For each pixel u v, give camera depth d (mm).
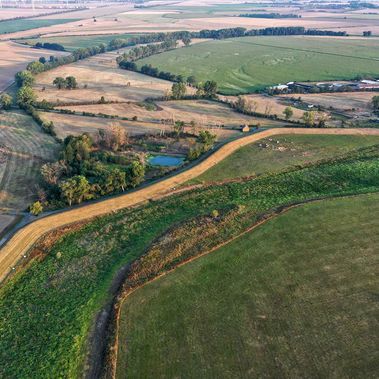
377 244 69125
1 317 57250
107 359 49375
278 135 123062
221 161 106562
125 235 75562
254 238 72000
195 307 57250
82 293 61125
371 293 58781
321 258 66188
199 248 69562
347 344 50781
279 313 55719
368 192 87562
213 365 48594
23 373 48656
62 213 81250
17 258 69125
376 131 124812
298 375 47000
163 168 101438
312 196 88062
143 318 55594
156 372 47906
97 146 115625
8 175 98625
